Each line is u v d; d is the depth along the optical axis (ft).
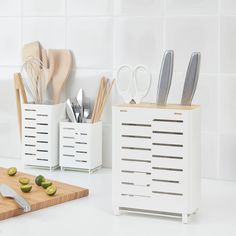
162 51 5.50
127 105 4.14
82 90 5.80
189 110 3.91
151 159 4.03
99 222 4.01
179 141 3.95
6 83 6.22
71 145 5.58
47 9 5.97
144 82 5.58
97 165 5.70
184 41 5.41
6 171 5.34
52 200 4.37
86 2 5.78
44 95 5.90
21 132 6.00
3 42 6.20
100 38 5.75
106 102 5.75
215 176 5.42
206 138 5.41
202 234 3.77
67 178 5.33
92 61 5.81
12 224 3.94
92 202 4.50
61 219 4.06
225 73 5.30
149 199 4.07
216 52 5.31
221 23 5.27
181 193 3.98
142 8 5.55
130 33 5.62
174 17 5.43
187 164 3.94
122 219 4.09
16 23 6.12
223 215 4.22
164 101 4.14
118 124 4.09
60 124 5.60
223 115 5.34
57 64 5.89
